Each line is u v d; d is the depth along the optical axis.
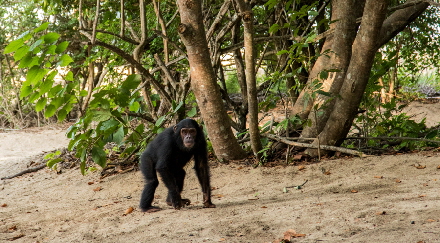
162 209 6.66
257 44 12.82
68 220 6.66
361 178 7.19
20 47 7.32
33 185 10.08
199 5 7.99
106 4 12.45
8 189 10.04
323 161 8.45
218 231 4.98
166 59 10.40
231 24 9.46
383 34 9.10
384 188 6.39
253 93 8.12
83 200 8.16
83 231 5.74
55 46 7.52
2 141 18.89
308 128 9.27
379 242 3.87
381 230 4.23
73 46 20.70
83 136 8.73
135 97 9.88
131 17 13.08
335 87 8.89
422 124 9.58
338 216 5.02
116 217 6.34
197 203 6.98
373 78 9.34
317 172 7.90
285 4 10.09
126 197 7.99
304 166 8.30
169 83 11.24
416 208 4.88
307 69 11.17
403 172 7.20
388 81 17.44
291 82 11.43
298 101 9.73
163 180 6.37
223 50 10.09
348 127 8.77
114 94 8.71
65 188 9.30
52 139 19.23
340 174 7.61
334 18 9.10
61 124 23.33
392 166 7.56
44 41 7.38
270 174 8.20
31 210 7.73
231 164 9.04
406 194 5.75
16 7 23.14
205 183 6.57
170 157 6.46
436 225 4.12
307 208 5.58
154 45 12.06
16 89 25.77
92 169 10.04
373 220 4.66
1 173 11.98
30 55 7.47
